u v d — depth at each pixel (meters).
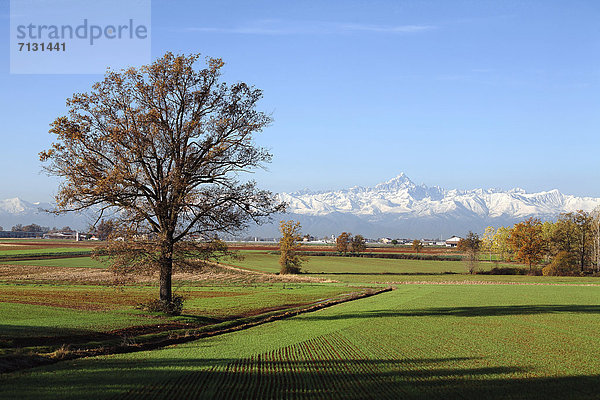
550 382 17.14
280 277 89.06
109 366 18.89
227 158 34.16
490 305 45.53
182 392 15.24
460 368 19.25
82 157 31.52
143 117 31.77
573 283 83.12
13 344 22.98
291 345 24.16
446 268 123.88
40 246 167.88
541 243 118.75
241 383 16.52
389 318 35.47
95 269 88.75
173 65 32.88
